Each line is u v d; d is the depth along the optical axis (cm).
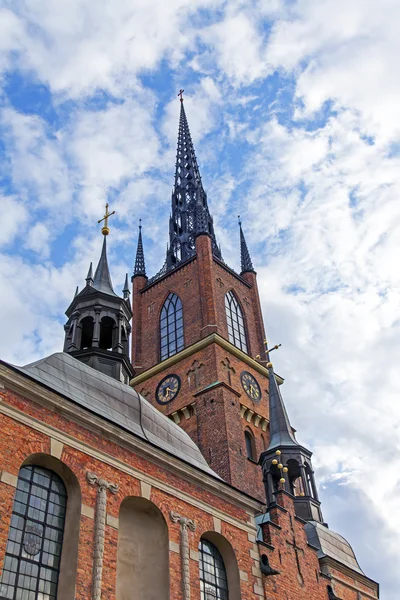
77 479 2552
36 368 2962
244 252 7900
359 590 4753
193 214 8375
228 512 3259
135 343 7019
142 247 7944
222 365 6062
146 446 2922
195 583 2838
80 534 2452
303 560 3819
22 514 2361
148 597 2705
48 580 2338
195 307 6719
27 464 2467
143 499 2819
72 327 4250
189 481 3114
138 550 2791
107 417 3036
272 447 5006
